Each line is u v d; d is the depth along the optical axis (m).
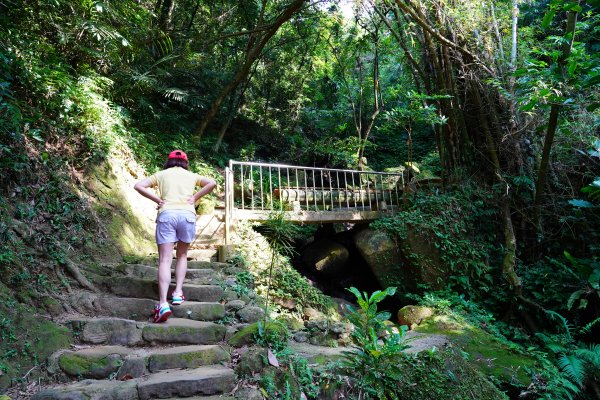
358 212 6.20
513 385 3.40
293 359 2.62
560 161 5.88
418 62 7.30
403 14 6.33
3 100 3.75
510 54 6.15
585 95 5.25
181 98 8.08
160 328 2.82
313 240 7.43
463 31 5.89
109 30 5.52
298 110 11.79
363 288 6.41
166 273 3.08
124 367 2.45
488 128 6.05
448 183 6.43
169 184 3.35
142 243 4.91
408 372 2.74
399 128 12.58
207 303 3.35
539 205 5.59
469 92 6.29
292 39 10.14
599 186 3.85
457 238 5.73
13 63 4.11
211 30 9.30
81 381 2.34
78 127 4.77
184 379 2.27
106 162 4.98
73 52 5.76
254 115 11.52
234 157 9.86
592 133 5.37
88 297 3.15
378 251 5.79
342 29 10.30
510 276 5.19
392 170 9.62
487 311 5.25
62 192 4.01
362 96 11.23
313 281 6.38
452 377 2.83
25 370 2.35
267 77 11.30
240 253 4.56
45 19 5.07
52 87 4.58
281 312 4.06
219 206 6.77
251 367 2.47
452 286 5.46
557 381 3.44
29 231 3.37
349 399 2.49
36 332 2.59
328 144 10.21
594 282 4.45
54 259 3.32
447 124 6.43
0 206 3.29
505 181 5.83
